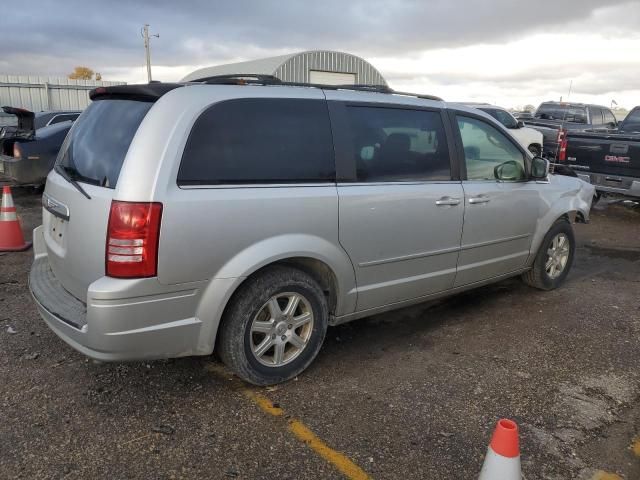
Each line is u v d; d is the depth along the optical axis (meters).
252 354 3.29
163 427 2.99
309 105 3.45
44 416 3.06
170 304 2.91
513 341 4.26
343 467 2.72
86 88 26.59
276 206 3.18
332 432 3.00
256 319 3.29
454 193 4.16
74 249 3.06
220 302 3.04
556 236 5.38
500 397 3.41
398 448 2.88
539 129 16.22
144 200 2.76
